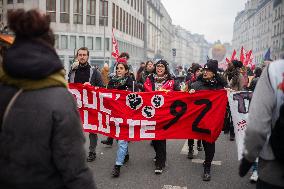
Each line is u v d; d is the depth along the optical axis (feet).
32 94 6.06
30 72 5.92
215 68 18.89
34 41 6.13
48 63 6.04
